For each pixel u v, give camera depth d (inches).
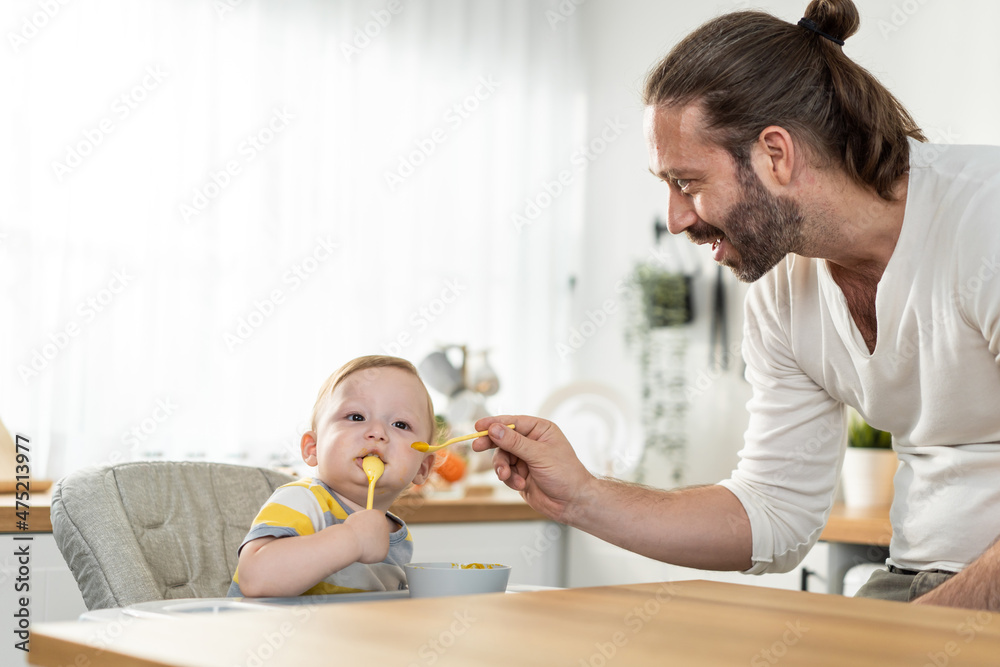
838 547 79.4
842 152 46.1
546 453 45.9
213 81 108.0
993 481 48.4
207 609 30.8
